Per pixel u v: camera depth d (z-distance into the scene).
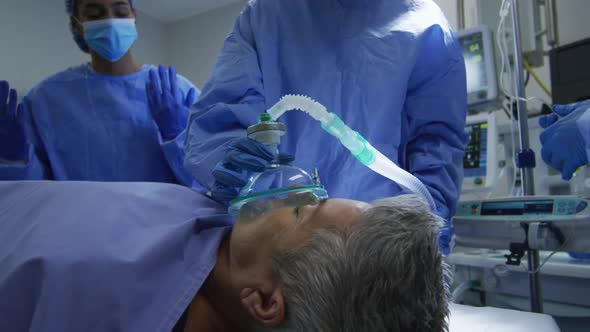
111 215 0.86
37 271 0.73
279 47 1.28
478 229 1.31
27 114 1.70
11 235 0.83
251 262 0.77
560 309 1.50
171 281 0.81
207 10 3.90
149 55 3.91
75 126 1.70
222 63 1.29
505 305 1.65
